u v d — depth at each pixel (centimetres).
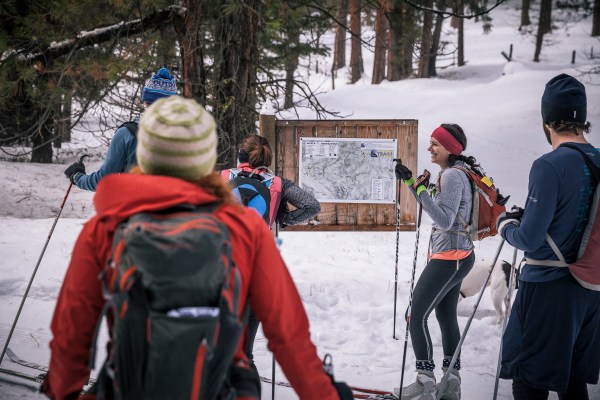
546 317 352
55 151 2170
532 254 358
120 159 424
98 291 200
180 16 988
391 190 689
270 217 430
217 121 1016
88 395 203
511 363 368
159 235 187
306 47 1542
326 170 688
